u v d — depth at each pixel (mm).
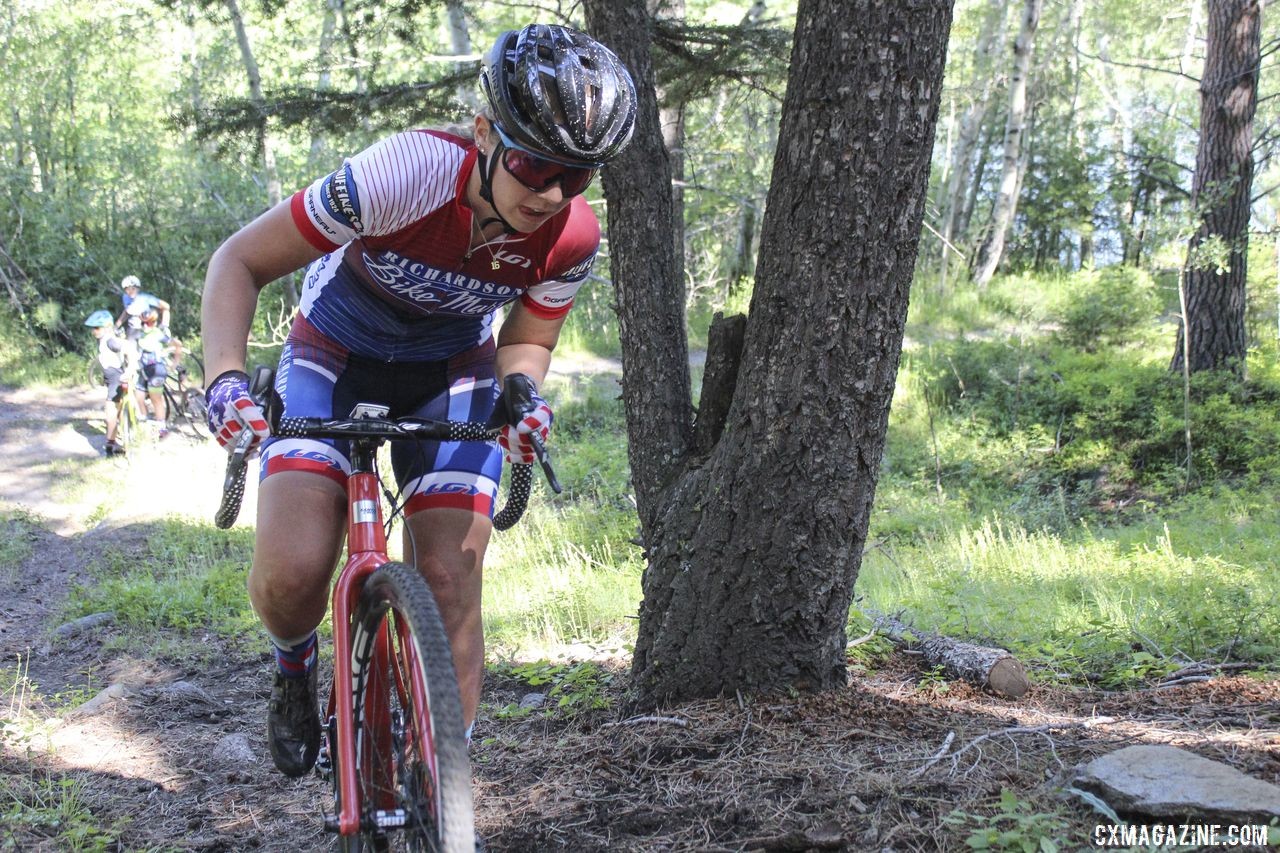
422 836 2117
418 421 2314
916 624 5332
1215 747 3084
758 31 6965
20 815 3510
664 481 4129
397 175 2324
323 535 2455
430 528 2635
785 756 3328
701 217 19562
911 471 12109
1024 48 20391
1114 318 15523
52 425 15039
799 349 3578
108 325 13398
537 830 3133
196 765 4289
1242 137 13008
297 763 2785
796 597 3736
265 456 2570
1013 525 9531
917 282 20922
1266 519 9016
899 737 3418
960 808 2840
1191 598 5348
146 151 20234
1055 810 2756
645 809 3133
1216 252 12469
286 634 2590
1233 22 12914
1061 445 12844
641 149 4180
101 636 6746
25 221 20203
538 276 2623
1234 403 12383
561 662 5414
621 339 4281
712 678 3826
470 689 2611
